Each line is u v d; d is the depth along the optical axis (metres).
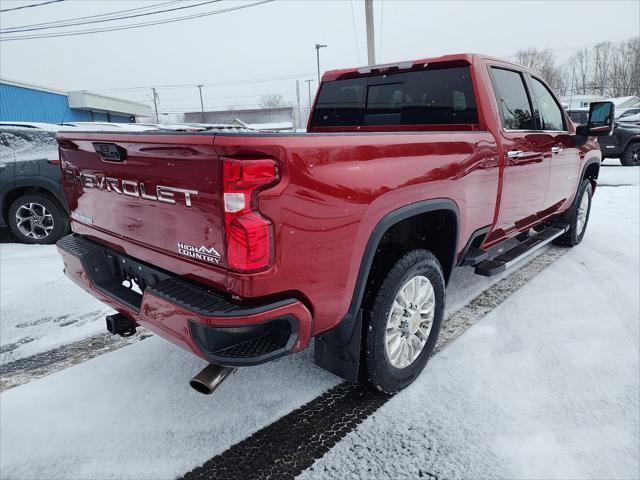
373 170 1.95
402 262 2.22
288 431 2.18
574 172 4.51
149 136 1.78
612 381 2.51
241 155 1.56
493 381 2.53
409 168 2.14
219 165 1.57
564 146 4.07
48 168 5.48
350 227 1.88
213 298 1.74
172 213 1.82
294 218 1.67
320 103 4.02
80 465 1.99
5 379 2.66
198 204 1.69
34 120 24.48
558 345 2.90
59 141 2.50
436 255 2.76
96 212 2.37
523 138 3.27
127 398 2.45
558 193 4.25
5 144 5.51
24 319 3.52
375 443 2.09
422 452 2.03
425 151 2.25
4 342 3.14
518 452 2.02
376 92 3.58
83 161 2.34
